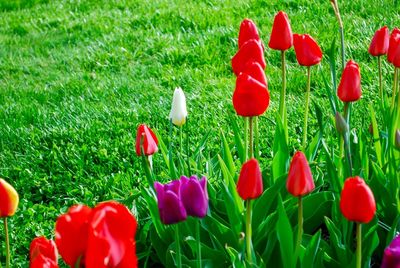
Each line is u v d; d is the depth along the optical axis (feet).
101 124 8.91
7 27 13.89
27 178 8.09
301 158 5.11
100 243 4.14
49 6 14.82
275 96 9.05
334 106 6.32
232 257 5.50
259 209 6.05
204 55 10.73
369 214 4.93
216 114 8.85
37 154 8.48
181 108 6.34
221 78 9.91
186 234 6.13
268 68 9.79
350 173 5.64
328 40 10.36
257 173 5.20
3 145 8.84
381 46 6.43
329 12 11.49
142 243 6.40
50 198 7.85
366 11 11.25
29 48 12.57
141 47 11.58
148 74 10.56
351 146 6.59
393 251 4.85
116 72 10.93
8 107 9.84
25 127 9.11
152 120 8.95
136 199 6.70
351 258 5.78
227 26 11.74
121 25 12.80
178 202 5.14
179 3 13.53
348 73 5.68
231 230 6.01
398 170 6.12
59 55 11.96
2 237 7.18
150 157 6.31
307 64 6.16
